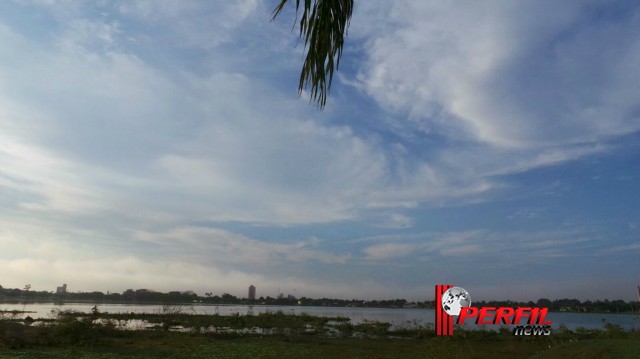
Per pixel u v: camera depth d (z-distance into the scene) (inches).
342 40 108.0
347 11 109.5
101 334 785.6
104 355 561.3
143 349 633.6
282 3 106.0
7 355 549.3
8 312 1275.8
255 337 848.9
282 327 1080.2
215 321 1207.6
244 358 574.6
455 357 599.5
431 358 589.3
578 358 193.0
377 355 609.9
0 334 653.9
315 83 106.1
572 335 814.5
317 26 106.3
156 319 1333.7
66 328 681.0
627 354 179.9
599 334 802.8
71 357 539.8
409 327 1024.2
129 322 1216.2
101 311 1862.7
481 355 624.1
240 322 1167.0
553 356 205.9
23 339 651.5
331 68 106.7
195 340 761.6
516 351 666.8
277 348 672.4
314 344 734.5
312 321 1323.8
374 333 966.4
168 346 676.1
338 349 671.8
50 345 642.8
